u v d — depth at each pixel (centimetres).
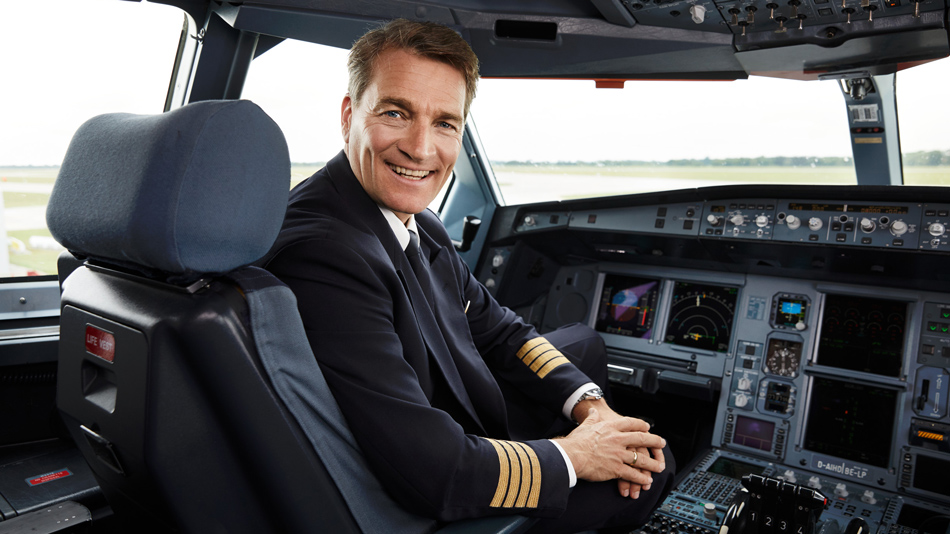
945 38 192
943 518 226
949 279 249
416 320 142
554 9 228
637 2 202
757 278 299
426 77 131
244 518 109
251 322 98
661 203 295
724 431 284
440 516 120
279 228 104
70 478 206
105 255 98
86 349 106
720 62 233
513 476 126
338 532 111
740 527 164
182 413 96
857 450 258
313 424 108
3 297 231
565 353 227
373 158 135
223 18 233
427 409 120
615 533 165
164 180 87
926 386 252
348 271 122
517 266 340
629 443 152
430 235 186
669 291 319
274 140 99
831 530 207
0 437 219
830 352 274
